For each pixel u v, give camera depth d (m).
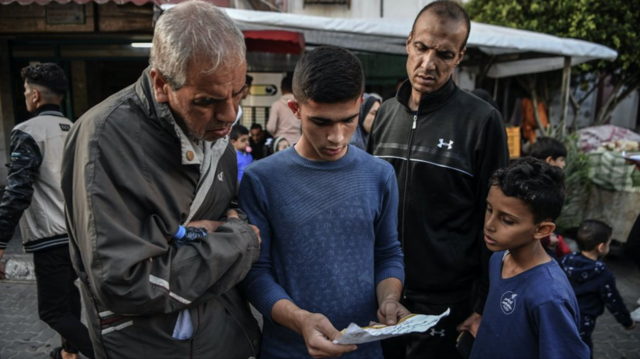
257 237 1.36
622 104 12.20
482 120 1.96
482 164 1.97
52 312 2.67
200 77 1.09
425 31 1.92
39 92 2.69
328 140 1.36
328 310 1.43
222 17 1.15
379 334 1.13
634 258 3.24
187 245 1.26
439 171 1.99
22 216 2.63
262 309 1.41
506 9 8.68
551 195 1.50
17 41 6.50
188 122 1.18
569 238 5.52
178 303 1.21
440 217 2.02
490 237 1.62
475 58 8.16
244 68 1.17
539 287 1.53
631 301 4.23
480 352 1.70
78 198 1.19
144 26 5.84
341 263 1.43
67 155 1.28
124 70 6.96
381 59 8.72
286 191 1.46
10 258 4.61
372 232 1.50
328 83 1.28
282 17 4.88
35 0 4.75
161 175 1.24
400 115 2.17
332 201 1.45
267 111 7.73
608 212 5.38
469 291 2.12
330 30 5.03
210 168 1.37
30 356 3.23
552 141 3.81
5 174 7.13
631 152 5.84
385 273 1.56
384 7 10.45
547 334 1.47
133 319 1.27
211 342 1.36
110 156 1.17
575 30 8.21
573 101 9.71
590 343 2.91
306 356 1.43
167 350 1.29
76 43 6.43
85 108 6.84
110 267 1.11
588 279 2.82
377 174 1.54
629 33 8.08
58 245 2.63
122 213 1.16
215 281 1.26
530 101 9.19
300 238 1.43
